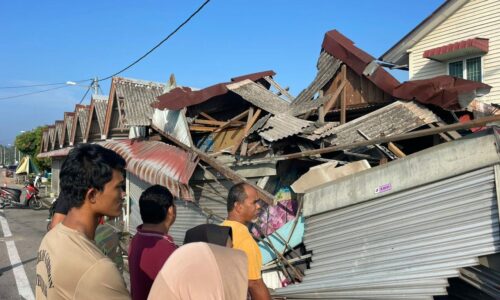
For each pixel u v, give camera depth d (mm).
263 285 2912
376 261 4891
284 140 7270
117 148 9984
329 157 7109
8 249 10188
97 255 1762
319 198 5789
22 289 6918
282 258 6492
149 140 9805
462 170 4215
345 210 5449
